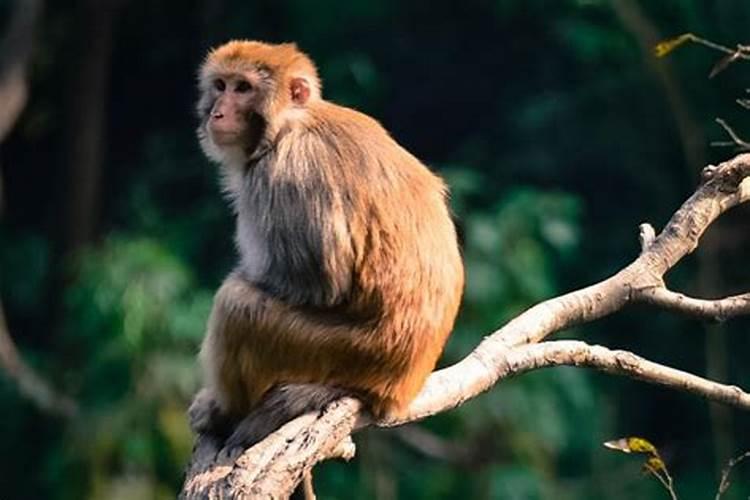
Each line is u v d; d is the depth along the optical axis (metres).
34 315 33.97
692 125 30.06
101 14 32.56
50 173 35.12
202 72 12.82
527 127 33.66
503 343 11.73
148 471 27.34
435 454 28.08
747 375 31.94
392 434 28.19
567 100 33.62
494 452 27.89
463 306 27.92
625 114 33.25
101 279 28.06
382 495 27.92
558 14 33.22
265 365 11.90
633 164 33.25
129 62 35.06
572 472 30.47
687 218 12.24
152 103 35.16
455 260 12.13
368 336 11.69
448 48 35.25
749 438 31.06
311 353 11.75
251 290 11.99
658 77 30.77
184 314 27.80
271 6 34.56
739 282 30.89
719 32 29.98
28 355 31.48
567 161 33.47
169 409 27.36
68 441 27.75
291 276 11.96
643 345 32.53
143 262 28.11
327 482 28.41
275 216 12.07
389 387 11.66
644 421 32.44
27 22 29.19
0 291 33.88
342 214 11.88
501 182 33.47
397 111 34.97
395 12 34.91
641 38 29.69
